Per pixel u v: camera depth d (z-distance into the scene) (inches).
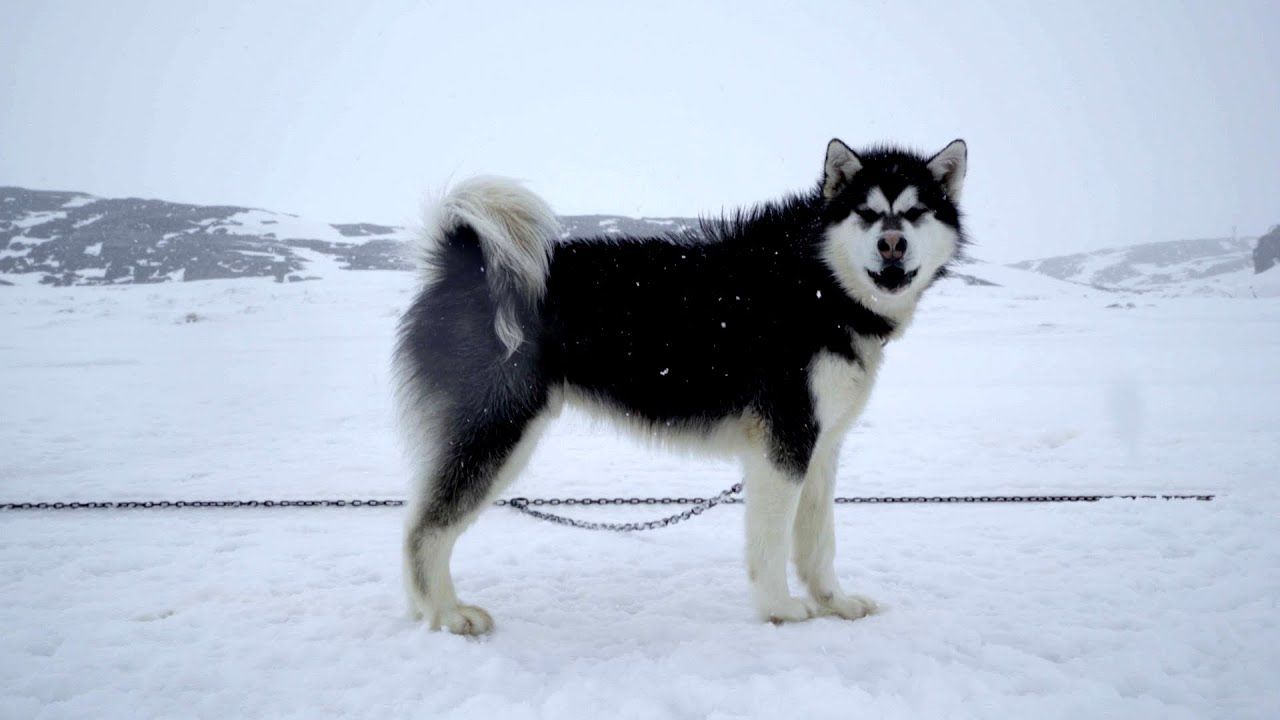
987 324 745.0
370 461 267.0
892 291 132.5
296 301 848.9
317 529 191.6
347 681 113.0
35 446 288.0
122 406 376.5
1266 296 1075.3
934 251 142.9
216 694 107.9
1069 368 501.7
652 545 182.1
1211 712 100.6
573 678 113.7
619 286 138.3
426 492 133.0
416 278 146.4
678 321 136.5
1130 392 403.9
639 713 100.2
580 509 215.5
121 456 273.3
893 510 206.8
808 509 141.3
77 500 218.2
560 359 137.3
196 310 788.6
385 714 103.4
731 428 139.1
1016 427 315.9
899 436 307.1
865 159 145.2
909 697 104.0
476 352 133.5
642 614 141.1
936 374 488.1
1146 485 227.9
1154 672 110.8
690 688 106.9
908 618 134.7
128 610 139.5
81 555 169.5
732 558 173.3
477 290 137.2
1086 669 113.0
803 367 132.1
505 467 134.7
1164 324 719.7
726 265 139.6
